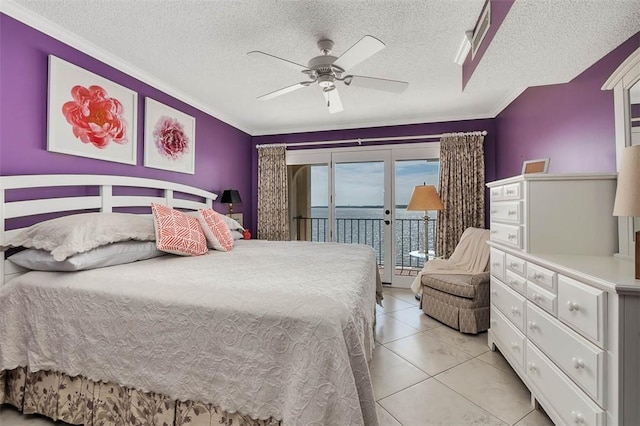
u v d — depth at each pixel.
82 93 2.27
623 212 1.24
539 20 1.43
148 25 2.06
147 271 1.71
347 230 4.71
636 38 1.58
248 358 1.20
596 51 1.74
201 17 1.97
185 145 3.39
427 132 4.26
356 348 1.17
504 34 1.55
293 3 1.83
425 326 2.96
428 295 3.21
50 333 1.53
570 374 1.35
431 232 4.66
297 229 4.98
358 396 1.12
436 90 3.21
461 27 2.05
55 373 1.56
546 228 1.74
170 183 3.09
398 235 4.58
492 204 2.31
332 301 1.25
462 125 4.13
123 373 1.38
